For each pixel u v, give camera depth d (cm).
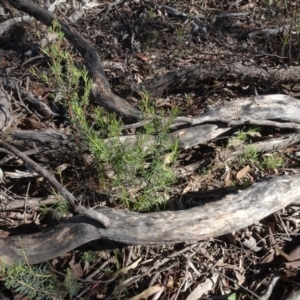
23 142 162
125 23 236
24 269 126
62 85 151
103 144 143
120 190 152
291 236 152
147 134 149
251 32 232
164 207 153
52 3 242
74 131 151
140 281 142
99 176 152
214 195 159
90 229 134
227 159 167
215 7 255
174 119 156
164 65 214
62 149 160
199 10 251
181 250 145
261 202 141
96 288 141
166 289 141
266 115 170
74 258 146
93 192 154
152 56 219
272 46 223
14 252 134
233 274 145
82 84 184
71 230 135
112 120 150
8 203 155
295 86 199
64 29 203
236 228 139
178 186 162
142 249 147
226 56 214
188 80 195
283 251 150
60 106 185
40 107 183
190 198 158
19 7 217
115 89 198
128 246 147
